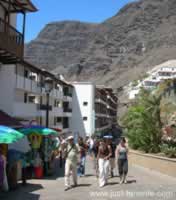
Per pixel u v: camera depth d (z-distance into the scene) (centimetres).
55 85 6259
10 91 2423
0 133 1229
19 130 1742
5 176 1323
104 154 1460
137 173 1981
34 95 4869
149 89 2888
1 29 1880
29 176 1722
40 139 1734
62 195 1262
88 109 8106
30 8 2198
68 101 7444
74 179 1465
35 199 1198
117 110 15012
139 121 2623
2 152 1350
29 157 1723
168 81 2998
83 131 8075
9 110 2419
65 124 7356
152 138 2517
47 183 1566
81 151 1822
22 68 4019
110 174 1811
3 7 2191
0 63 2266
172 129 2472
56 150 2234
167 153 2119
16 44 2036
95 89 8762
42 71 4684
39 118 4672
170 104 2733
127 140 3180
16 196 1253
